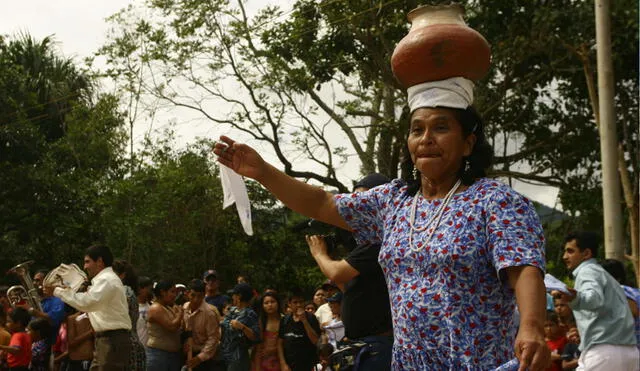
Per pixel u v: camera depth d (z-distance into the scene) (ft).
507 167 73.87
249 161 10.39
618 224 39.63
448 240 9.04
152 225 68.59
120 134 74.59
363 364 15.08
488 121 72.69
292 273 74.84
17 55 82.43
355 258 15.24
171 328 35.04
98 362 26.58
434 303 9.05
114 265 30.40
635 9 61.26
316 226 17.38
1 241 69.21
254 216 75.20
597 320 21.79
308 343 33.04
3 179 72.13
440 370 9.07
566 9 62.64
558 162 73.00
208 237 70.44
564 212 72.08
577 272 22.30
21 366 35.91
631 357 21.68
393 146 70.49
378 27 62.18
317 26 66.69
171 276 69.10
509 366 8.59
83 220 74.02
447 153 9.36
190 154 71.56
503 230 8.82
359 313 15.26
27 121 74.43
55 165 75.41
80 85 82.69
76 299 25.75
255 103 70.85
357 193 10.37
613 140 40.14
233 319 34.24
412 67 9.48
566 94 71.26
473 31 9.48
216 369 36.29
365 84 70.54
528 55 63.05
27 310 37.32
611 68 40.63
